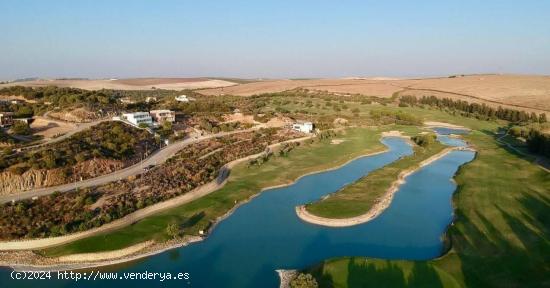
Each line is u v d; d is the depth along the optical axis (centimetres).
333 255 8038
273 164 14188
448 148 17575
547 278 6762
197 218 9600
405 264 7375
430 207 10575
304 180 12950
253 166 13788
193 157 13738
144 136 14825
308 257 7981
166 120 17688
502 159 15088
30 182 10181
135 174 11462
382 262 7431
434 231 9119
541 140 15450
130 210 9512
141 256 8000
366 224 9469
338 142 18088
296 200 11144
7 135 12769
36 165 10412
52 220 8794
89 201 9488
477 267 7262
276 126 19875
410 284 6775
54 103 17638
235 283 7094
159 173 11656
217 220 9712
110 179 11000
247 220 9762
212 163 13500
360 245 8450
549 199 10400
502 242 8119
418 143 18350
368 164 15038
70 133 13650
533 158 14862
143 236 8525
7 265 7588
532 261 7312
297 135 18588
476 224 9100
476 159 15400
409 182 12744
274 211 10338
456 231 8831
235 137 17125
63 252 7900
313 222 9600
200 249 8325
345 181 12875
